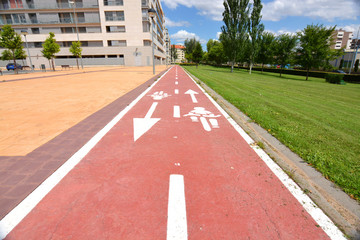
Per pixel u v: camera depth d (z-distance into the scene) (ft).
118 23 142.41
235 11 109.81
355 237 5.86
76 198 7.17
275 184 8.25
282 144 12.27
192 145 11.86
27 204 6.85
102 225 6.04
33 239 5.54
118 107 20.88
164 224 6.11
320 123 16.90
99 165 9.41
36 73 78.89
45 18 141.79
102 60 146.51
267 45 131.54
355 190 7.79
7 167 9.09
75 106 20.99
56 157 10.09
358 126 16.67
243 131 14.43
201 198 7.30
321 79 99.04
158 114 18.45
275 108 21.98
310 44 79.25
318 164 9.59
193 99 25.80
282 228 6.09
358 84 75.92
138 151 10.93
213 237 5.71
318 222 6.37
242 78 71.36
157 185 7.99
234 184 8.18
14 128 14.19
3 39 70.23
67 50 145.18
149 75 64.59
